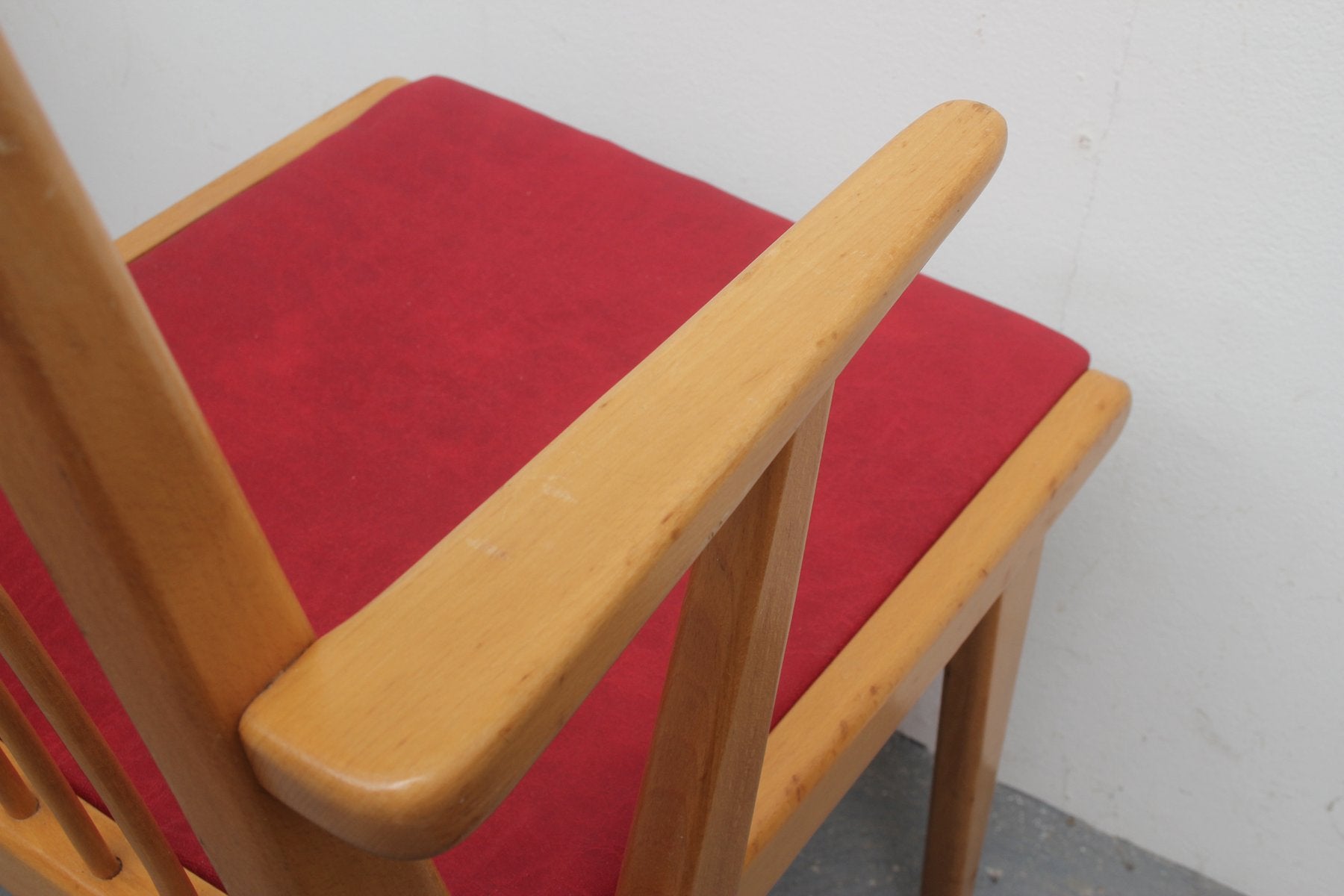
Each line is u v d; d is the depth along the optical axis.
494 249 0.67
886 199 0.37
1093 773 0.98
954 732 0.81
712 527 0.29
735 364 0.31
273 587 0.25
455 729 0.24
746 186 0.85
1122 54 0.66
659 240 0.68
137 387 0.21
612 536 0.27
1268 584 0.80
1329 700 0.82
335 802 0.24
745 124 0.82
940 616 0.55
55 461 0.21
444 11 0.89
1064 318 0.77
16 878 0.50
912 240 0.36
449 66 0.92
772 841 0.49
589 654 0.26
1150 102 0.67
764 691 0.39
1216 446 0.76
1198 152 0.67
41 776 0.42
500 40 0.88
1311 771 0.87
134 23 1.05
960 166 0.39
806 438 0.33
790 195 0.84
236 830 0.27
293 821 0.27
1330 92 0.61
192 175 1.15
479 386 0.60
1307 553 0.77
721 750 0.38
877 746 0.57
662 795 0.40
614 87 0.85
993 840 1.01
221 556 0.23
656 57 0.82
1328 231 0.65
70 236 0.19
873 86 0.75
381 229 0.68
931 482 0.59
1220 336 0.72
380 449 0.57
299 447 0.57
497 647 0.25
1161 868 0.99
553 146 0.73
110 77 1.11
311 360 0.61
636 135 0.87
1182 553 0.82
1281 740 0.86
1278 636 0.81
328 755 0.24
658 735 0.39
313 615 0.50
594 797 0.45
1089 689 0.93
